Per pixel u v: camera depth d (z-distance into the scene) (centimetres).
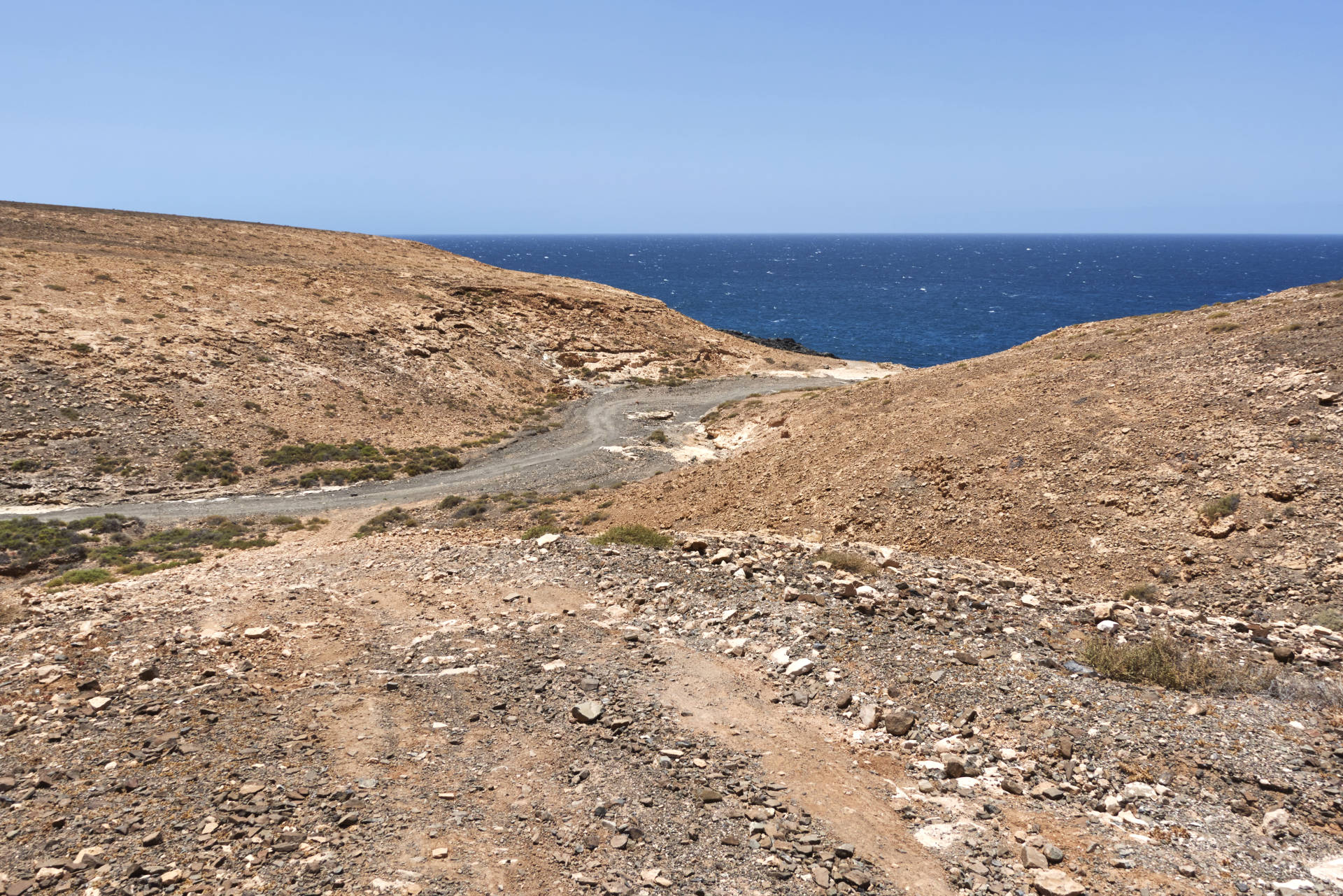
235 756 769
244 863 589
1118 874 593
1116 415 2348
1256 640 1114
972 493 2241
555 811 689
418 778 742
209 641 1139
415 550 1889
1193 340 2786
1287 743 779
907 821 683
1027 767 755
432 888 571
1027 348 3941
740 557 1463
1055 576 1806
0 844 596
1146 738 793
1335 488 1698
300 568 1758
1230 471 1892
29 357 3831
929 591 1268
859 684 940
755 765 774
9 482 3189
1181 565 1686
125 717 852
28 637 1147
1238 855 610
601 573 1433
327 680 1002
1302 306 2745
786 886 592
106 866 574
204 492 3525
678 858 625
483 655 1078
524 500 3434
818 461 2909
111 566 2505
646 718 872
